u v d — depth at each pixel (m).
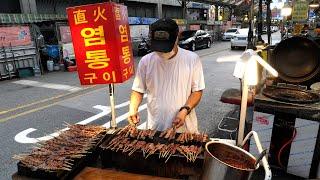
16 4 13.85
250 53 2.29
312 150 3.19
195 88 2.55
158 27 2.11
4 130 5.60
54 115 6.45
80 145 2.06
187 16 28.38
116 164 2.03
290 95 3.40
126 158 1.99
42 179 1.77
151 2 22.64
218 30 32.25
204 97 7.70
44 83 10.25
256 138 1.99
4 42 11.09
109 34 2.14
